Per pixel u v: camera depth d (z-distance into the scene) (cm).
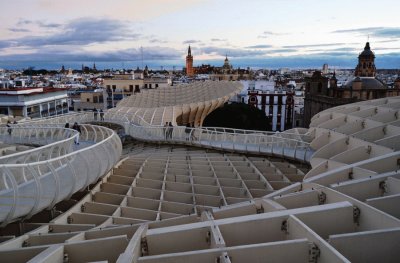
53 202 1280
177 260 859
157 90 7969
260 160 2594
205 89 7688
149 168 2205
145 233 1030
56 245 995
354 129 2305
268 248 877
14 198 1137
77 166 1555
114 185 1780
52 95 8806
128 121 4403
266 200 1238
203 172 2136
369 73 11581
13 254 991
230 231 1019
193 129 3469
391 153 1462
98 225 1303
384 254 885
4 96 7419
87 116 5022
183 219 1213
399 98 2875
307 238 904
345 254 882
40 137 3133
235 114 8206
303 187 1409
